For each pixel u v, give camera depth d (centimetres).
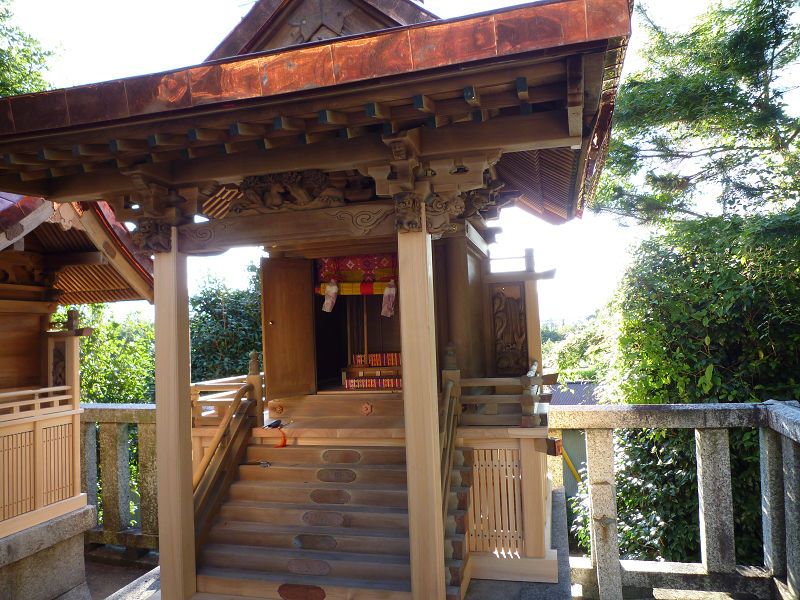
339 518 509
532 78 329
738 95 1024
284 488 541
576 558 741
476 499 554
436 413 427
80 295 902
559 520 663
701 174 1152
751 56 1012
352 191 527
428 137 414
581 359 1117
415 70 320
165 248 489
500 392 696
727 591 673
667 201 1159
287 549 499
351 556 479
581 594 710
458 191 428
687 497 820
